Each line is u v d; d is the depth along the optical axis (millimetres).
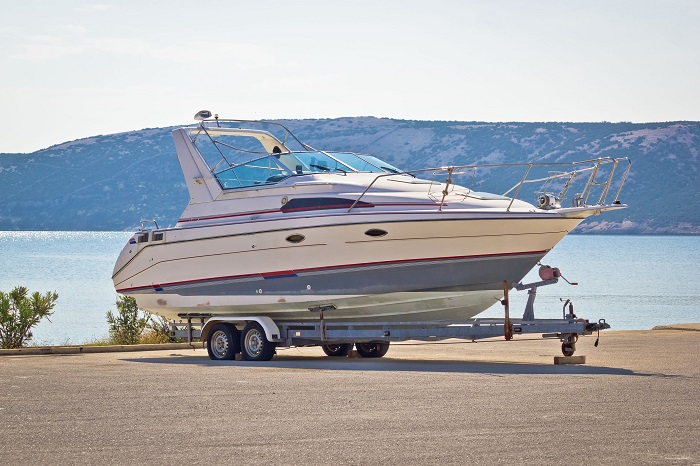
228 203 19031
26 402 11539
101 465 8039
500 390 12344
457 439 8992
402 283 17219
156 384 13367
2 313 22312
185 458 8281
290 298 18094
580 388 12484
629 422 9820
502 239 16734
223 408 10953
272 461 8141
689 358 17469
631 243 184875
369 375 14430
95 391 12594
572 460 8094
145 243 19969
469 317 17859
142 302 20266
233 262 18672
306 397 11820
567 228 17156
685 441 8852
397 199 17469
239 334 18906
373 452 8453
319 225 17516
